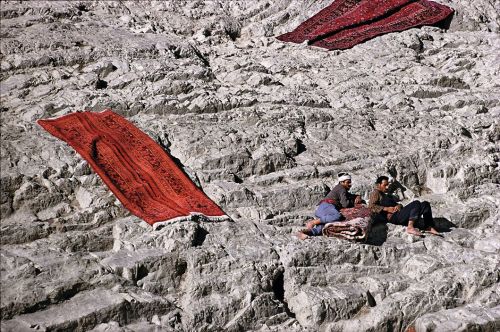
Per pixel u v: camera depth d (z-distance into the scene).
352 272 11.20
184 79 14.38
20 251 10.07
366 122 14.37
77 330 9.35
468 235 12.46
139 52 14.78
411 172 13.51
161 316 9.92
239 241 11.05
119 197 11.20
